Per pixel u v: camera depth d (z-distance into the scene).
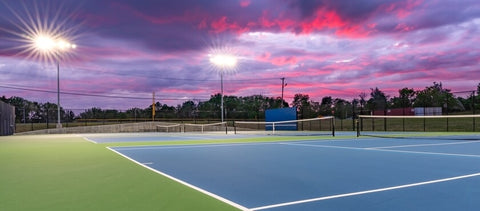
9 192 4.56
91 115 45.78
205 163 7.61
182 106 61.25
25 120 43.53
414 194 4.25
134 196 4.29
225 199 4.09
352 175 5.77
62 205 3.86
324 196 4.20
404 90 52.44
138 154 9.91
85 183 5.20
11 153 10.57
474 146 12.27
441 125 34.28
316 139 18.03
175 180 5.42
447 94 32.22
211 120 50.78
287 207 3.70
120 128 42.03
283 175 5.84
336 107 44.62
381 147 11.98
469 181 5.13
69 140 19.52
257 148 11.89
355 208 3.62
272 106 70.25
